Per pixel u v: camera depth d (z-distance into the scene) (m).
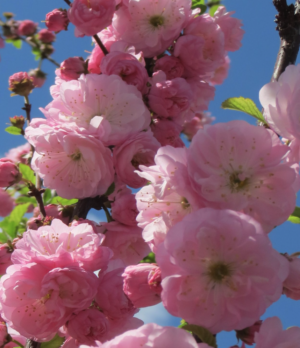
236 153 0.27
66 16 0.41
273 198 0.27
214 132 0.27
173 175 0.26
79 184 0.35
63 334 0.32
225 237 0.25
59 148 0.34
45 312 0.30
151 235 0.27
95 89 0.35
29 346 0.32
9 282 0.30
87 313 0.31
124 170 0.34
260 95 0.27
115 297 0.31
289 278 0.28
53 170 0.35
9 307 0.30
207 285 0.26
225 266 0.26
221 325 0.26
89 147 0.34
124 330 0.32
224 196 0.26
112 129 0.34
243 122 0.27
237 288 0.26
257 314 0.26
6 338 0.33
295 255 0.28
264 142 0.27
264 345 0.26
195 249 0.25
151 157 0.35
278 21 0.33
